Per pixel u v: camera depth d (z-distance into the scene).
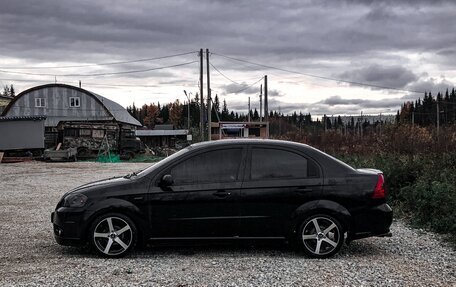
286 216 6.39
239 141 6.70
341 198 6.40
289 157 6.57
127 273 5.58
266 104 47.06
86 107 58.91
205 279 5.32
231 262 6.10
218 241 6.43
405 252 6.70
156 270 5.71
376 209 6.44
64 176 22.16
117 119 61.66
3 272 5.63
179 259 6.28
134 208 6.34
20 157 37.78
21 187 16.84
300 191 6.39
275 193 6.38
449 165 11.90
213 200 6.37
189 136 48.00
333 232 6.38
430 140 18.09
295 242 6.43
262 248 6.96
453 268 5.82
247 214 6.39
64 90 58.56
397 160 11.72
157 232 6.38
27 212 10.70
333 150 21.08
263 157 6.57
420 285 5.12
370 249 6.91
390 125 21.28
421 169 11.13
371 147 20.48
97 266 5.90
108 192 6.43
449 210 8.21
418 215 8.94
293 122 117.12
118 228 6.40
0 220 9.57
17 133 38.84
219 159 6.55
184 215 6.37
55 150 36.53
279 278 5.37
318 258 6.32
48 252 6.74
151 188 6.41
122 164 33.25
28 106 58.44
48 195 14.23
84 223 6.34
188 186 6.40
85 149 40.19
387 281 5.26
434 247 6.99
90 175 22.78
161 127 70.25
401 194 10.22
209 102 41.66
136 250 6.84
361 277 5.41
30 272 5.63
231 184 6.41
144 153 46.75
